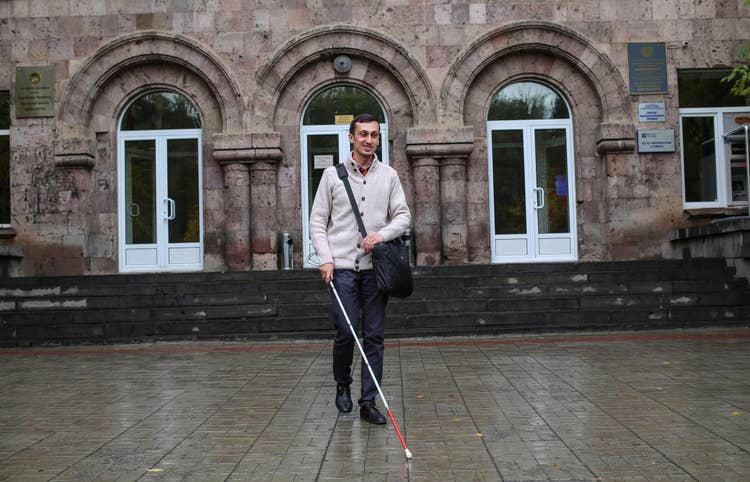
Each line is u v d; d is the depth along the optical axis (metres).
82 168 14.84
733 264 12.20
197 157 15.29
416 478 4.05
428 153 14.62
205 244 14.93
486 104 15.08
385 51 14.82
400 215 5.68
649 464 4.21
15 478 4.19
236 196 14.69
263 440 4.98
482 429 5.16
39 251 14.77
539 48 14.86
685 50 14.85
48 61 14.95
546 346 9.62
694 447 4.56
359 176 5.75
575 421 5.33
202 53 14.85
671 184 14.64
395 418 5.56
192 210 15.23
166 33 14.88
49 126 14.85
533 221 15.14
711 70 15.07
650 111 14.71
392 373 7.70
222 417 5.75
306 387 7.03
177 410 6.06
